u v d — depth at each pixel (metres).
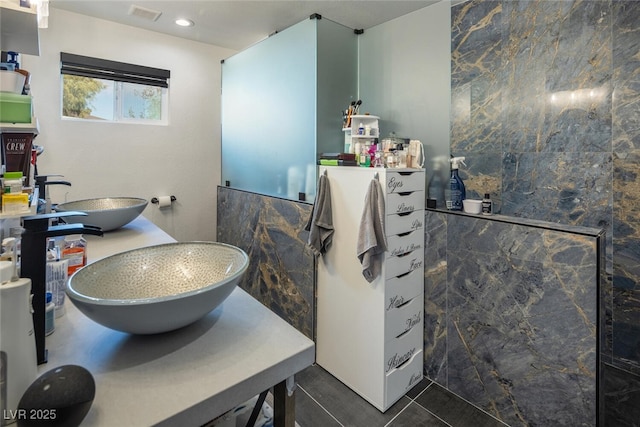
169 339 0.86
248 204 2.93
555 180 2.10
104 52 2.72
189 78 3.19
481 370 1.82
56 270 0.96
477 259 1.80
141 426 0.59
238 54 3.05
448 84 2.13
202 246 1.21
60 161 2.63
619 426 1.68
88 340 0.84
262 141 2.79
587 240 1.43
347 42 2.46
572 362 1.49
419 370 2.06
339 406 1.88
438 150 2.19
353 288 1.97
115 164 2.88
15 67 1.20
